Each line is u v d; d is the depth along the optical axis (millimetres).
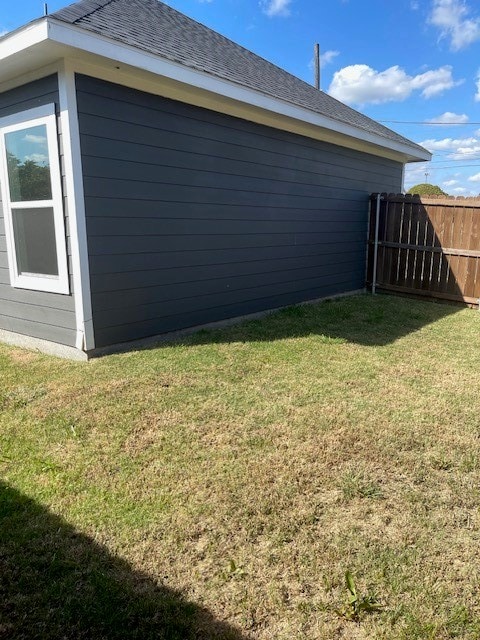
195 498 2186
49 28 3277
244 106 5324
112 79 4051
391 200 8148
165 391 3465
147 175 4492
